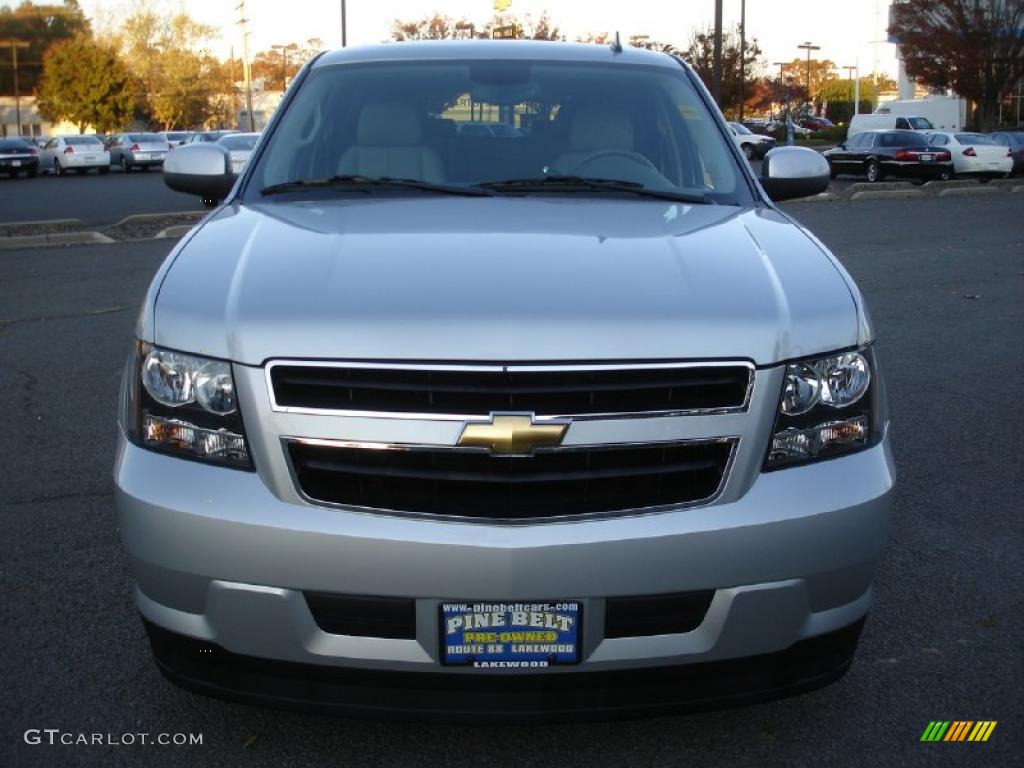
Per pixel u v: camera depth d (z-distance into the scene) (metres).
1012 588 3.98
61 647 3.49
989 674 3.36
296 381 2.54
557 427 2.49
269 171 3.88
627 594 2.51
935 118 48.34
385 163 3.89
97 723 3.04
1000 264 12.29
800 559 2.59
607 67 4.36
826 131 55.00
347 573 2.49
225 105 81.50
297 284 2.75
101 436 5.75
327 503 2.53
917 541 4.42
